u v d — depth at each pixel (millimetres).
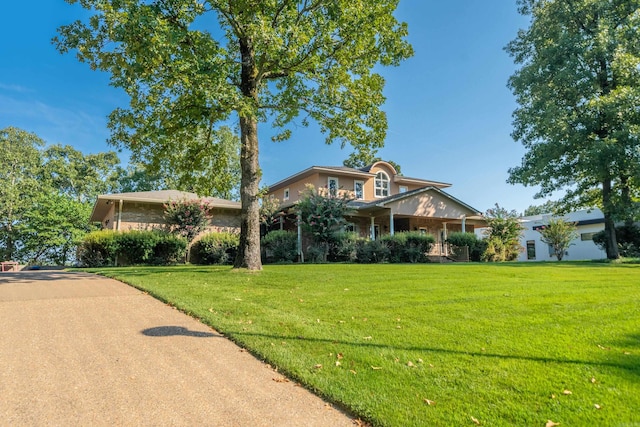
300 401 3137
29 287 8055
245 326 5098
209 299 6770
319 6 11586
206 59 9312
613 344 4164
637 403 2848
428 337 4527
